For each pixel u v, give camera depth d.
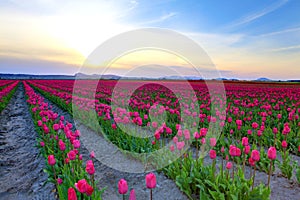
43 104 10.61
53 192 4.72
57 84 37.94
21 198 4.68
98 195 3.41
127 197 4.59
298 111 10.24
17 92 32.44
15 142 8.71
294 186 4.76
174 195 4.54
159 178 5.31
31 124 11.94
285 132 5.17
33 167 6.14
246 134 7.73
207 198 3.60
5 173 5.88
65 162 4.67
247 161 5.86
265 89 23.38
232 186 3.62
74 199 2.50
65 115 13.18
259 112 10.10
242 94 17.39
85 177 4.14
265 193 3.41
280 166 5.12
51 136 7.05
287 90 21.67
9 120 13.10
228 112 9.90
